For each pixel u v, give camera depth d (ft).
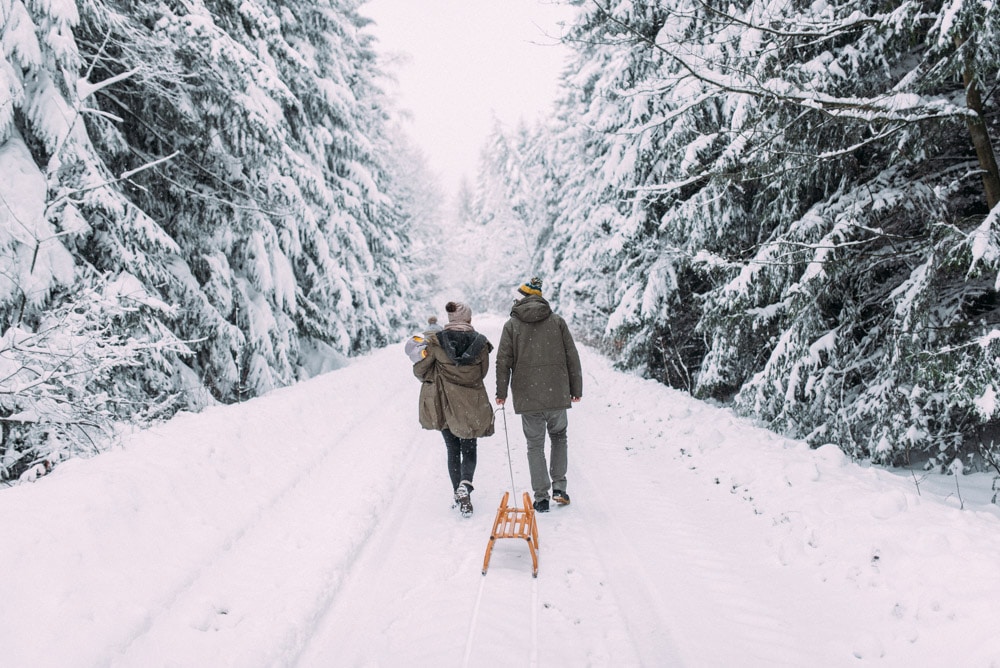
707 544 12.79
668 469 18.11
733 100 23.70
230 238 31.09
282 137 30.07
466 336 15.19
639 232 34.68
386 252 70.54
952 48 15.06
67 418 15.31
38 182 17.72
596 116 41.11
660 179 32.55
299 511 14.58
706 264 25.03
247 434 18.17
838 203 20.17
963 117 15.62
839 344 20.58
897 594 9.70
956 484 16.60
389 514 14.93
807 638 9.28
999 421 18.11
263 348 32.45
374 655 9.07
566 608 10.41
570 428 24.66
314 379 33.45
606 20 27.78
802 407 21.65
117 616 9.10
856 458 19.57
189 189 27.09
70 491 11.22
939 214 17.52
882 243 19.15
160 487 12.84
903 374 17.25
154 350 20.59
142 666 8.34
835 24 16.39
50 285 17.53
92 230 20.33
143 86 24.67
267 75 27.84
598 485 16.98
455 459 15.49
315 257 43.86
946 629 8.58
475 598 10.73
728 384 28.96
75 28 19.99
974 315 18.35
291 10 43.86
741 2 21.16
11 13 17.20
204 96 26.40
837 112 15.92
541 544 13.08
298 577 11.19
